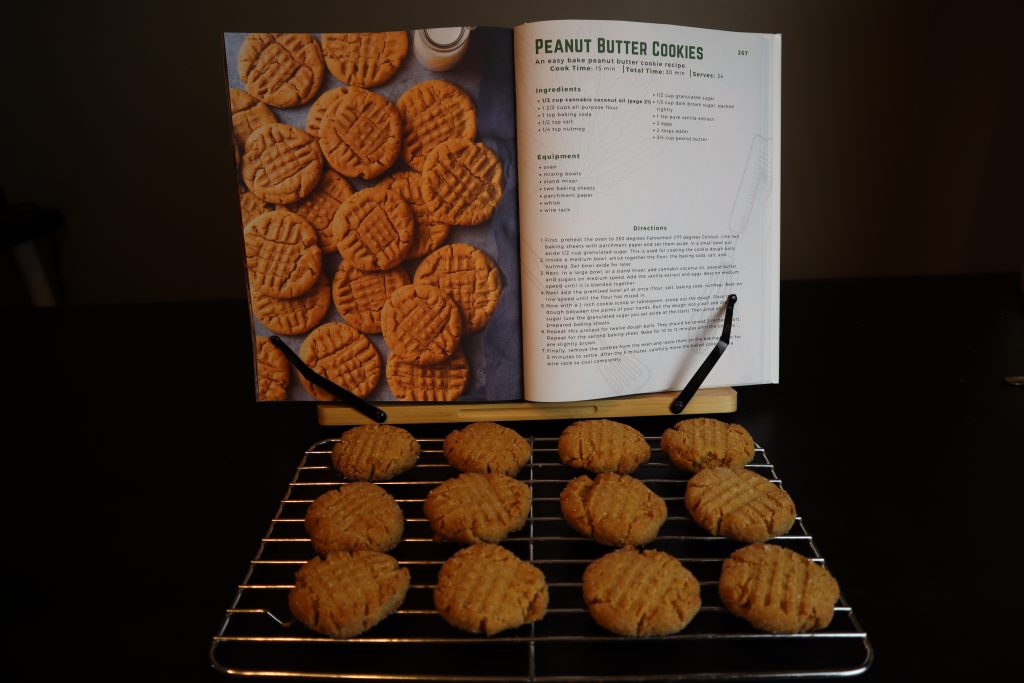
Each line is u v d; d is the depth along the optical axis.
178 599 0.68
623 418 0.98
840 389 1.07
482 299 0.91
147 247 2.08
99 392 1.12
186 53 1.88
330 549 0.72
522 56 0.84
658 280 0.93
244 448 0.95
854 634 0.61
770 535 0.73
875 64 1.89
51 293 2.03
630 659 0.60
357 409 0.95
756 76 0.92
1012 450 0.90
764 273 0.97
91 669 0.61
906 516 0.78
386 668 0.60
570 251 0.89
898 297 1.45
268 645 0.63
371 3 1.83
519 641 0.61
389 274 0.91
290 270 0.91
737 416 0.99
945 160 1.97
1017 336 1.25
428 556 0.74
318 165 0.88
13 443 0.97
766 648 0.62
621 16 1.84
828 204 2.03
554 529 0.77
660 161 0.90
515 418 0.96
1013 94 1.88
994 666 0.59
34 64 1.87
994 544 0.73
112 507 0.83
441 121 0.86
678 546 0.74
